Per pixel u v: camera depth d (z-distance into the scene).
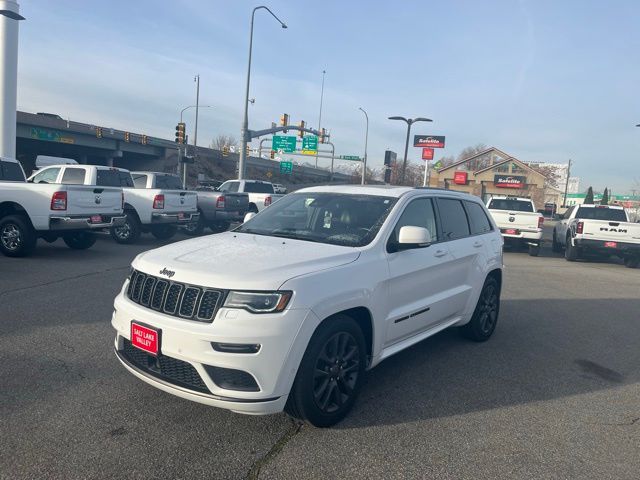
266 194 20.48
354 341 3.96
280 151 44.50
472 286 5.79
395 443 3.63
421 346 6.01
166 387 3.48
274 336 3.32
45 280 8.20
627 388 4.98
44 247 12.02
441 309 5.22
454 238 5.56
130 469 3.14
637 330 7.26
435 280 5.05
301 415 3.63
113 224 11.19
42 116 44.78
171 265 3.69
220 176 70.06
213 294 3.40
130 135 51.91
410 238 4.31
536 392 4.75
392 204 4.82
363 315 4.14
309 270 3.66
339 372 3.83
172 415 3.85
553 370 5.39
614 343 6.54
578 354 6.00
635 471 3.43
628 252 15.10
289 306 3.39
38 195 9.94
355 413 4.09
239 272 3.48
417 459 3.44
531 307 8.49
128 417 3.79
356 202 4.96
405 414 4.12
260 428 3.73
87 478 3.03
